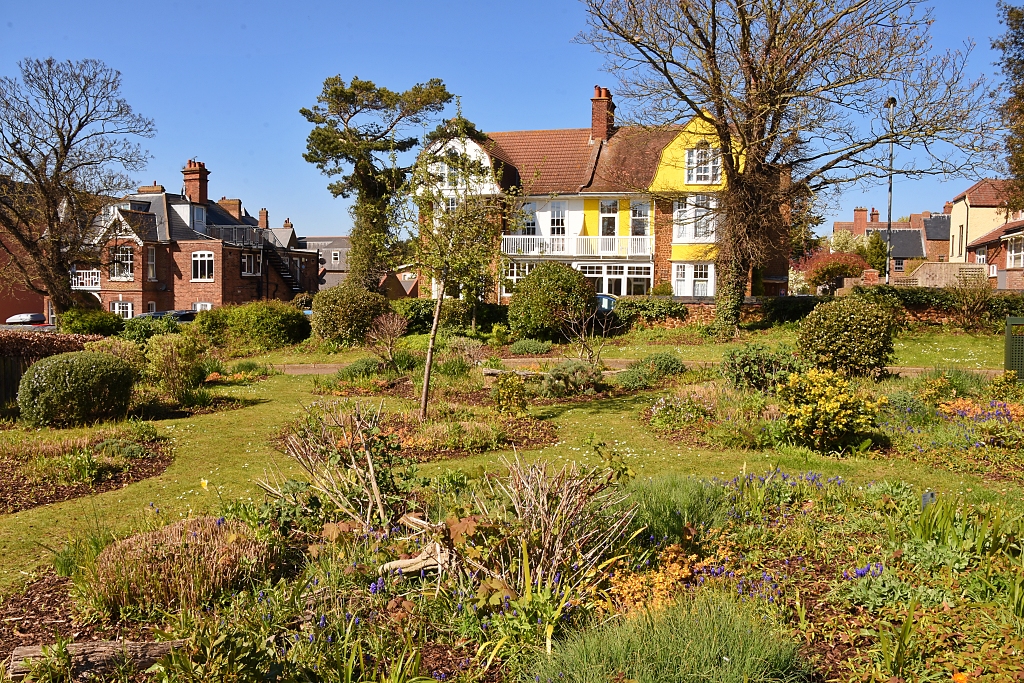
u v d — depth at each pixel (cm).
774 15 2295
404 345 2330
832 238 6675
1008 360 1356
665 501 630
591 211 3809
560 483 507
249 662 371
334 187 3600
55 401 1209
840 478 755
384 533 546
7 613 493
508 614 421
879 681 372
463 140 1203
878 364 1488
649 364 1694
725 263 2570
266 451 1020
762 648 377
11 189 3309
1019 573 461
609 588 468
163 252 4928
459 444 1012
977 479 805
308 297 4231
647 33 2339
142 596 482
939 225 6091
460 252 1167
